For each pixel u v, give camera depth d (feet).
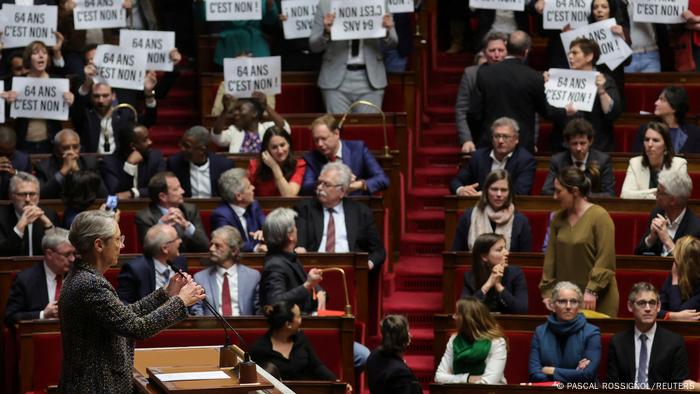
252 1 138.51
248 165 122.31
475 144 127.85
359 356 99.91
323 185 108.99
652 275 101.60
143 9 157.17
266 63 131.13
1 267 103.19
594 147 124.77
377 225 114.11
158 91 141.59
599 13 131.34
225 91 131.13
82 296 60.54
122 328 60.13
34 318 98.84
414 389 89.20
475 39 151.23
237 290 99.19
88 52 138.62
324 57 138.31
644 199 110.22
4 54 141.28
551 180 114.52
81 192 111.24
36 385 92.89
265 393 57.93
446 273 104.12
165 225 98.99
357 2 132.26
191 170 118.93
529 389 81.15
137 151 120.37
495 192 105.60
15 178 108.68
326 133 117.60
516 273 99.50
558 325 91.81
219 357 63.82
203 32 161.07
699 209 109.50
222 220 108.99
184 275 64.08
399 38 145.89
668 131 113.39
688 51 143.95
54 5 142.92
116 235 62.28
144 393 59.47
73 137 118.73
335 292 104.37
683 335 92.58
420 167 143.33
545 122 135.74
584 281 99.45
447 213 113.19
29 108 127.95
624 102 134.00
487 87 124.36
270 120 131.75
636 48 145.48
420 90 147.95
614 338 91.97
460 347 91.66
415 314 118.62
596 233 99.14
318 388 83.20
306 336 93.30
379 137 130.93
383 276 117.08
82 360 61.11
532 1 140.46
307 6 138.31
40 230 109.50
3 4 134.62
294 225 97.91
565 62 136.26
